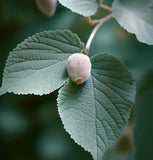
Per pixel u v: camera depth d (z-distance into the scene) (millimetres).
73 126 358
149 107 439
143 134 437
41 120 741
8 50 735
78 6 379
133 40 608
